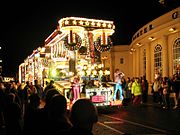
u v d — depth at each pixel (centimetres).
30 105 455
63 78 1552
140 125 1136
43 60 1723
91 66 1470
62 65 1539
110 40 1475
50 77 1592
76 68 1453
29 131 417
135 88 1973
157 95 1992
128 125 1150
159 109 1702
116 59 3759
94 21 1434
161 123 1178
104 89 1444
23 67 2655
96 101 1411
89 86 1422
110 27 1466
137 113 1531
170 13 2284
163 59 2470
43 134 394
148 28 2720
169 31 2331
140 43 2984
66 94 1388
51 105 351
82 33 1431
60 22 1386
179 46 2300
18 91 1388
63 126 338
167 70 2436
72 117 262
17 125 542
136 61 3297
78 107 262
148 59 2805
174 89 1683
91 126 262
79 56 1460
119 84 1511
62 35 1423
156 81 1956
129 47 3625
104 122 1231
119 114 1494
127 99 1900
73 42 1359
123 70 3712
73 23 1367
